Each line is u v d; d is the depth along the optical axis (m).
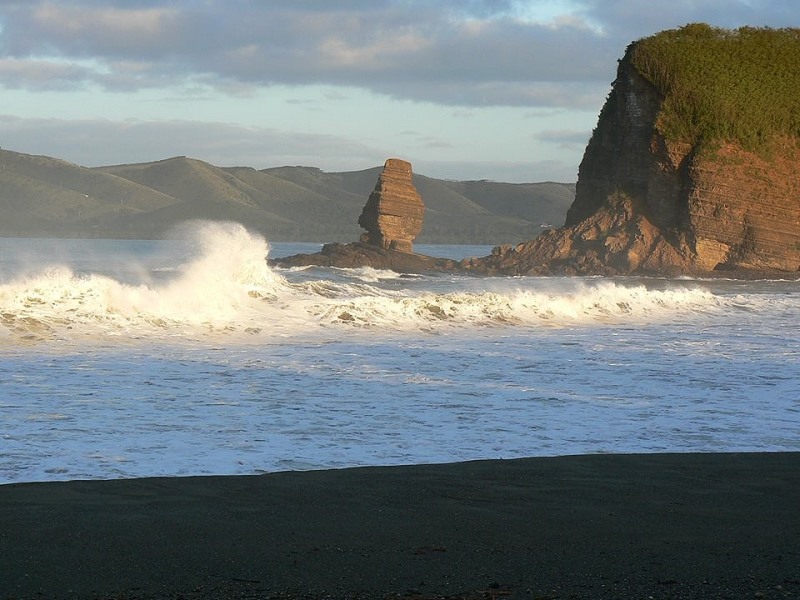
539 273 108.88
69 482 13.84
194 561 10.46
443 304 38.72
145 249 182.50
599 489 14.02
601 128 125.38
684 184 112.25
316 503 13.04
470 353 28.95
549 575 10.09
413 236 124.25
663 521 12.35
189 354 27.27
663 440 17.73
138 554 10.66
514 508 12.94
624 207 115.81
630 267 110.12
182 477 14.33
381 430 18.05
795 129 115.38
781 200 109.81
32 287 34.16
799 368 26.83
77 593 9.41
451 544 11.23
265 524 11.99
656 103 116.62
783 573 10.20
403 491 13.77
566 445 17.19
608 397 21.95
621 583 9.81
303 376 24.03
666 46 118.56
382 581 9.86
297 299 39.41
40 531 11.41
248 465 15.21
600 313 41.88
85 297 33.66
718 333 35.56
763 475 15.08
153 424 18.00
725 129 111.88
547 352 29.48
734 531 11.90
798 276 102.88
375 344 30.67
